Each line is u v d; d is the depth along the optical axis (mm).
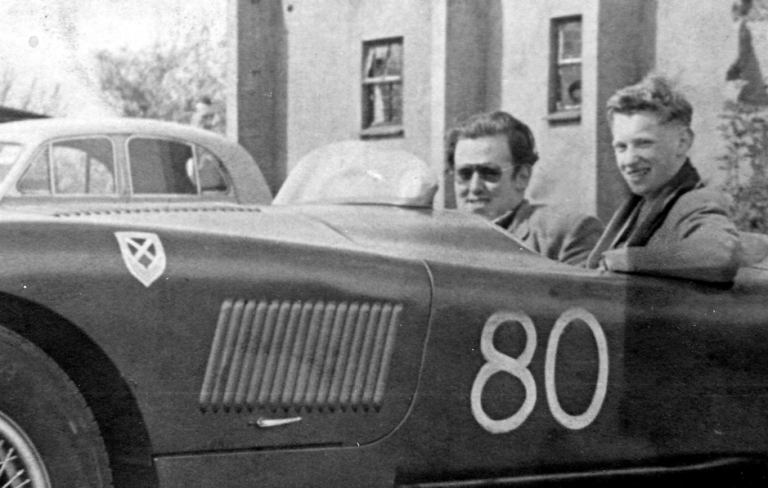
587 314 3896
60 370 3262
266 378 3484
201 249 3422
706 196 4191
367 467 3629
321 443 3574
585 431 3910
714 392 4105
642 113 4191
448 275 3740
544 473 3885
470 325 3730
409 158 4168
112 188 4305
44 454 3230
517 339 3797
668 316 4023
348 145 4215
